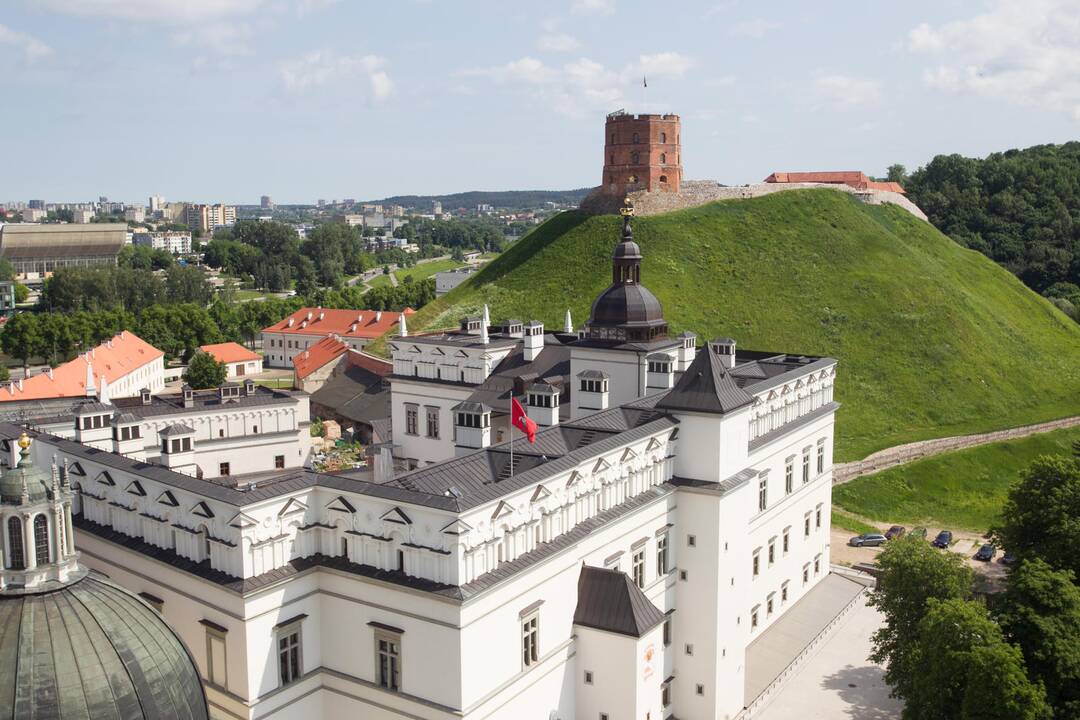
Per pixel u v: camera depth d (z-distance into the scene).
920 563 63.47
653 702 53.91
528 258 193.12
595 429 62.06
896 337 165.25
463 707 43.97
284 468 90.38
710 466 60.81
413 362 98.88
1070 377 171.88
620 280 86.06
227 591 45.09
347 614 47.72
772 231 191.38
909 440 135.88
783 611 78.25
